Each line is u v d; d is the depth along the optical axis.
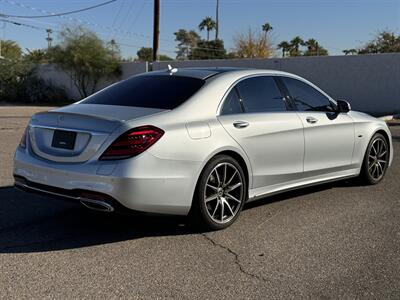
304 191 6.89
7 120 18.44
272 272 4.14
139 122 4.58
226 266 4.26
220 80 5.41
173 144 4.63
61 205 6.04
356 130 6.77
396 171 8.30
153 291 3.77
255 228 5.26
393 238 4.98
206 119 5.01
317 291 3.80
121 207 4.45
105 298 3.65
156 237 4.95
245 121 5.31
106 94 5.55
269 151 5.54
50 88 35.97
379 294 3.77
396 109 23.97
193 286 3.87
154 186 4.52
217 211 5.12
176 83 5.39
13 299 3.61
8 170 7.96
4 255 4.43
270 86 5.87
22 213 5.70
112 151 4.45
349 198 6.52
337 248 4.70
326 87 25.62
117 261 4.34
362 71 24.64
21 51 49.84
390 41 41.16
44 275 4.02
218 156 5.02
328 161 6.38
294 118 5.87
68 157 4.67
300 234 5.09
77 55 34.62
